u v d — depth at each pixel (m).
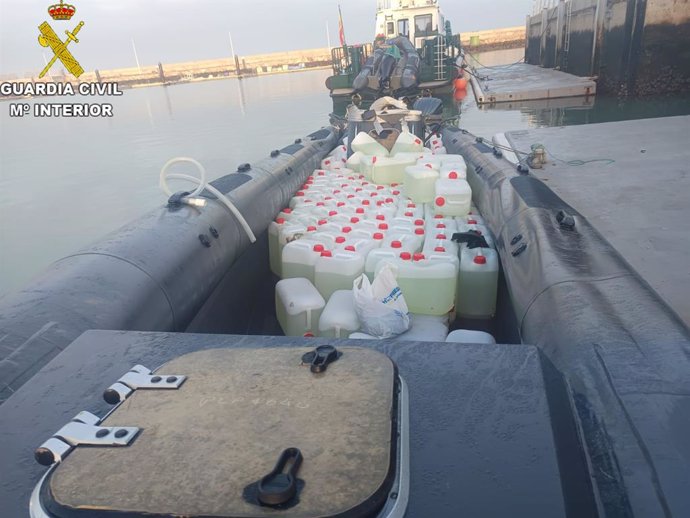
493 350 1.09
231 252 2.76
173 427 0.83
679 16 12.34
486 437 0.83
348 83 17.94
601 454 0.90
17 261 5.36
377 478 0.71
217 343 1.19
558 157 5.87
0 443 0.89
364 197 4.29
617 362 1.17
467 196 3.67
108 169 9.34
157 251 2.15
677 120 7.62
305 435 0.80
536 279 1.92
